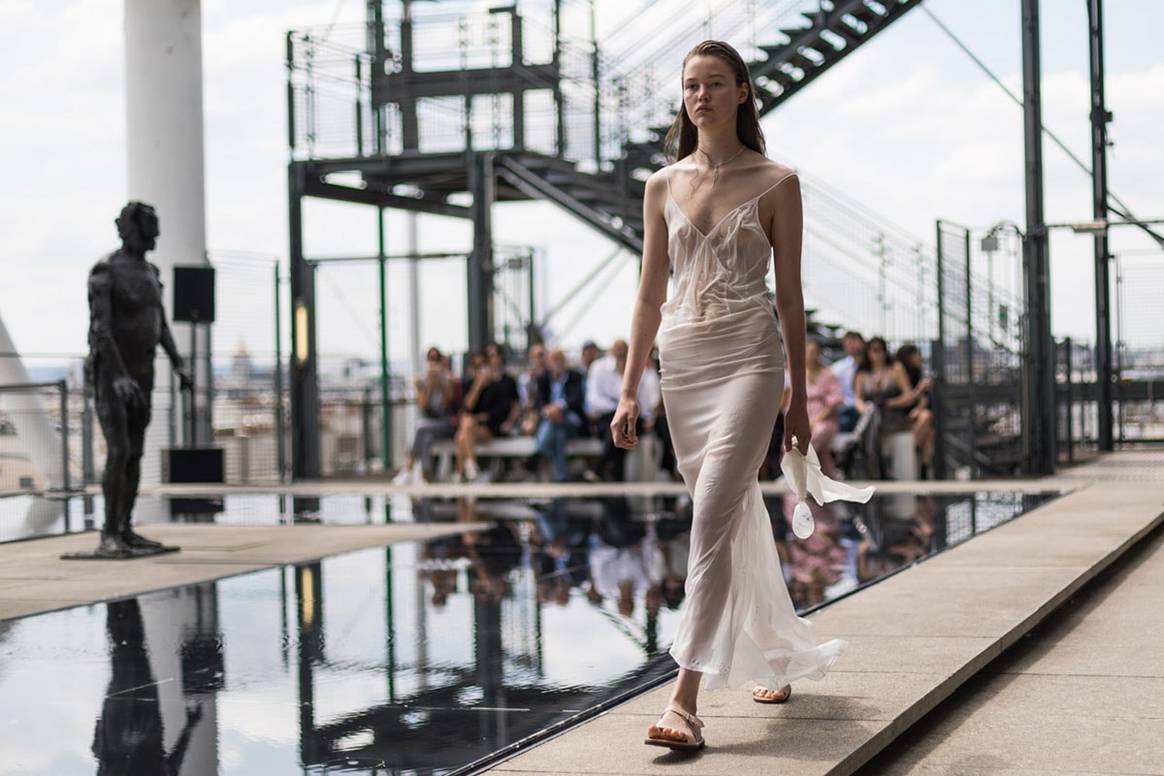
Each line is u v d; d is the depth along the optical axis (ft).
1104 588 19.60
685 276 11.16
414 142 52.16
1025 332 43.14
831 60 50.08
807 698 11.99
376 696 13.10
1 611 18.67
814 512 30.96
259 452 50.34
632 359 11.46
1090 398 56.49
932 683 12.41
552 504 35.09
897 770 10.75
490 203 50.88
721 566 10.66
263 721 12.17
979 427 45.50
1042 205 43.14
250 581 21.44
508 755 10.78
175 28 52.44
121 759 11.00
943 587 18.20
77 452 43.50
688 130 11.77
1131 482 37.58
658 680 13.41
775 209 11.02
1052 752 11.12
